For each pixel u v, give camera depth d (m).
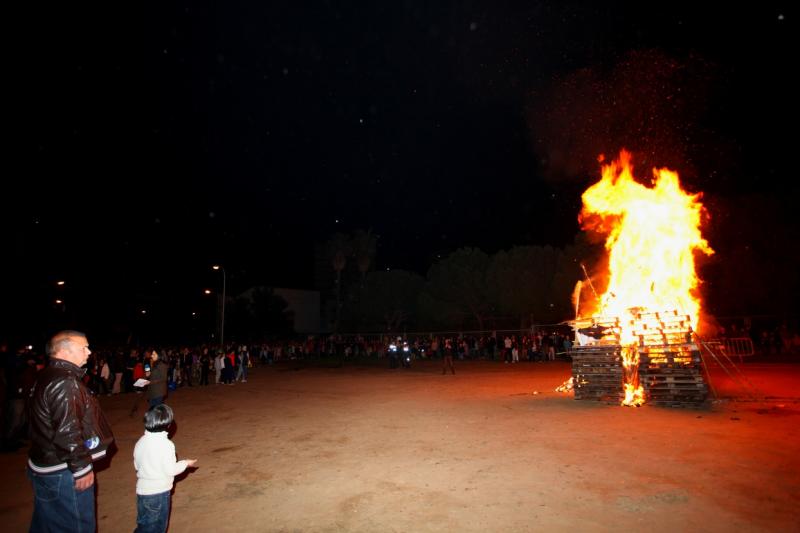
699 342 12.56
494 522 5.10
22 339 41.69
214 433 10.47
